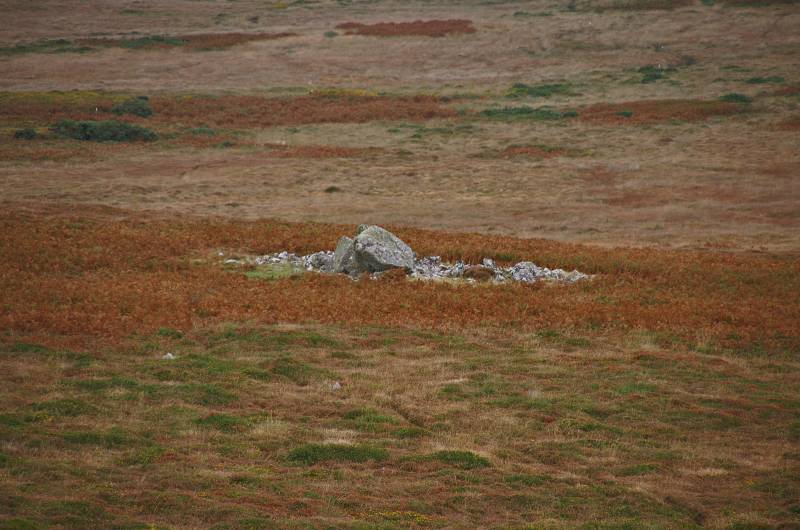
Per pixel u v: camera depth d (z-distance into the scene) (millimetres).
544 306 115812
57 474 55688
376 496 57750
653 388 85188
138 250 142500
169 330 98500
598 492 60875
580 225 183750
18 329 95250
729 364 94625
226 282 125188
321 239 156125
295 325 104062
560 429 73938
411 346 98188
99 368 82938
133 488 55094
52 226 154500
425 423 74438
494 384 85375
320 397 79312
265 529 50031
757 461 68375
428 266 140125
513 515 56406
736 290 127188
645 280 133750
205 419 70812
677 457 68500
